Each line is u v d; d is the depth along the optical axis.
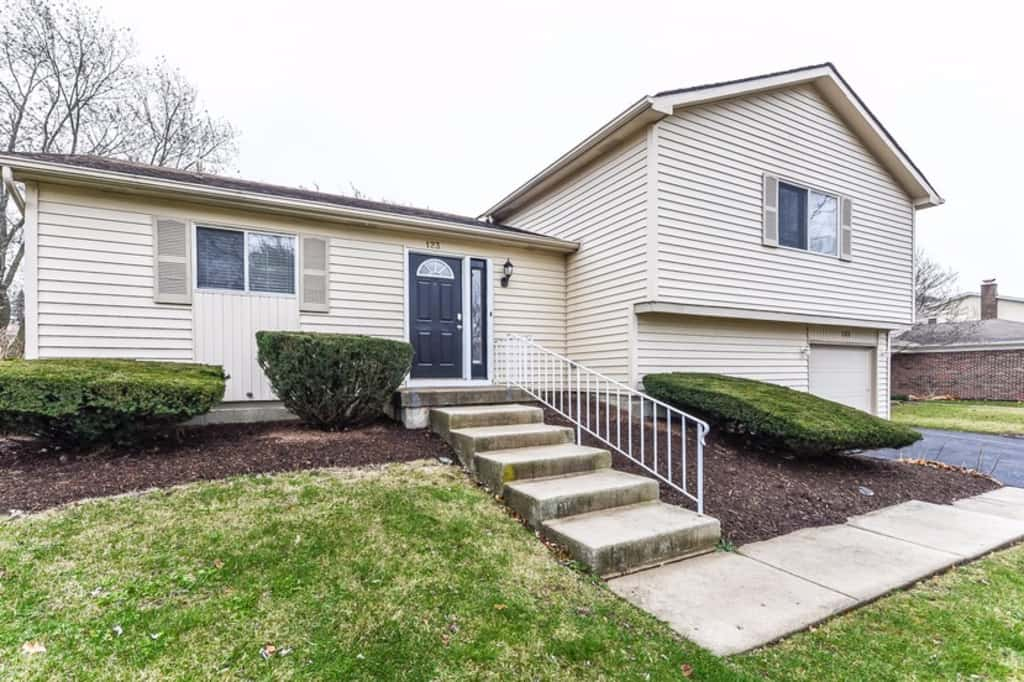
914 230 10.38
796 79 8.14
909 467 6.54
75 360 4.88
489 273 8.01
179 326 5.89
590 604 2.79
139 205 5.74
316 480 4.08
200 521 3.31
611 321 7.75
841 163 9.17
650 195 7.00
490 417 5.43
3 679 2.00
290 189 8.05
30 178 5.16
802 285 8.61
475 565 3.09
